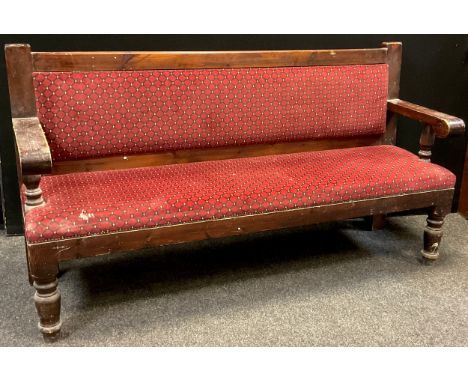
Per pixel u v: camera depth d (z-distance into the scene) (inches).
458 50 108.9
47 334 71.7
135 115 83.9
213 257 96.9
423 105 111.8
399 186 84.1
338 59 95.8
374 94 98.6
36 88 78.0
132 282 87.7
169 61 84.9
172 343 73.2
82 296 83.4
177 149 88.6
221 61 88.1
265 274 91.2
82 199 71.6
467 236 106.7
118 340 73.5
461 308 82.3
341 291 86.4
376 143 103.5
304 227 110.3
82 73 80.3
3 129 95.5
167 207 71.6
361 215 83.3
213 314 79.7
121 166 86.4
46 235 66.0
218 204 73.9
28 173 64.4
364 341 74.4
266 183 79.4
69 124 80.4
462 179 115.6
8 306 79.7
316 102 94.7
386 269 93.5
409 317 79.8
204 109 87.8
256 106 91.0
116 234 69.3
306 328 77.0
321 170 85.4
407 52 106.8
